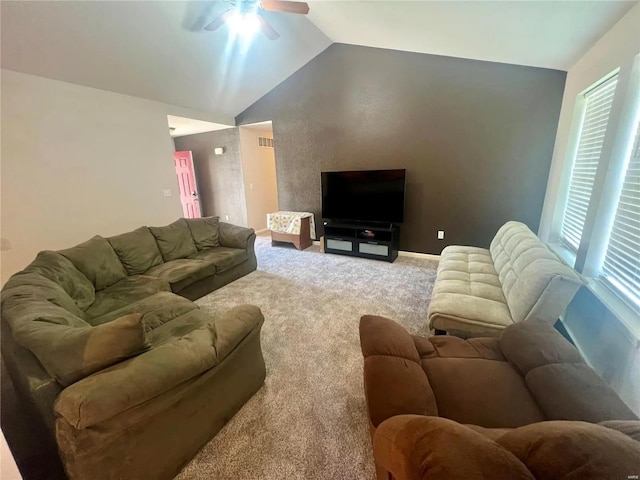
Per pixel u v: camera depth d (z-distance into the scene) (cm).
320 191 484
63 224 324
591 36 211
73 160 326
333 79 422
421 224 411
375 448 88
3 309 152
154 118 401
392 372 117
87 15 248
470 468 53
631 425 74
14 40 245
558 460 53
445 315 188
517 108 330
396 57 375
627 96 173
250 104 501
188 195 629
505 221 364
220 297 308
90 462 103
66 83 311
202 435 139
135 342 119
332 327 246
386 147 410
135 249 292
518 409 110
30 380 110
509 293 198
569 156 284
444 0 211
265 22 246
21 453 137
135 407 108
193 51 335
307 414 159
